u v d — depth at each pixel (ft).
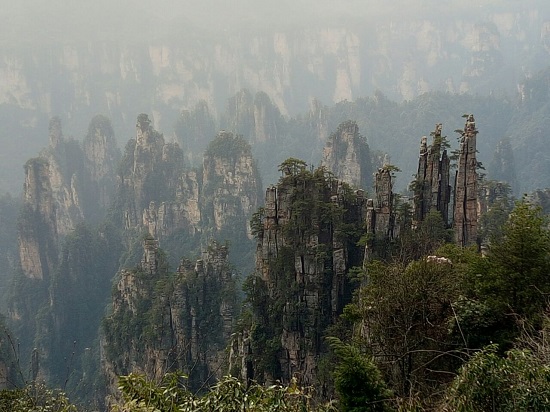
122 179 550.77
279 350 167.84
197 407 49.90
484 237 180.45
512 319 69.31
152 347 240.12
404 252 136.15
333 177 187.42
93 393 294.87
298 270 163.84
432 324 71.51
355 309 86.48
